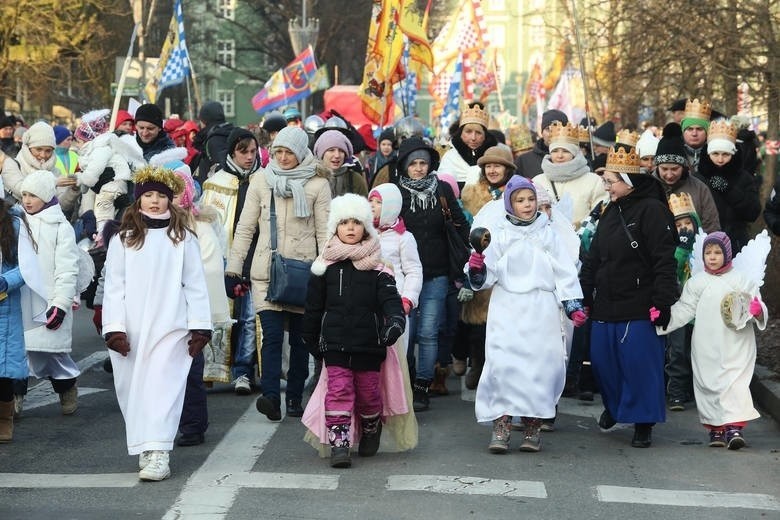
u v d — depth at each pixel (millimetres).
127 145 11742
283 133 9695
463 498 7312
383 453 8531
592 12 25141
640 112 25641
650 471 8180
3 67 38344
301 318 9617
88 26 39531
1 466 7980
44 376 9562
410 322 10281
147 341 7734
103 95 44125
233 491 7367
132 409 7660
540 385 8609
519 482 7738
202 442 8734
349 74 60531
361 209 8047
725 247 9211
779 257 14180
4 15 37688
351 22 57281
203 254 9672
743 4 21891
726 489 7711
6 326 8484
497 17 90062
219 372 10852
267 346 9484
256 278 9586
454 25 25297
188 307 7879
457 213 10359
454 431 9406
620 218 9031
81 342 13680
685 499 7414
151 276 7793
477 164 11562
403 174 10430
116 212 11773
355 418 8289
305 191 9680
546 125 13094
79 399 10430
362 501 7199
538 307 8711
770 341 12758
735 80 22312
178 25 22906
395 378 8344
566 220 9477
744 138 13883
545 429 9500
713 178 11844
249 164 11078
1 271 8461
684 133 12133
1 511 6883
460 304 11031
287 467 8023
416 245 9695
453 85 25141
